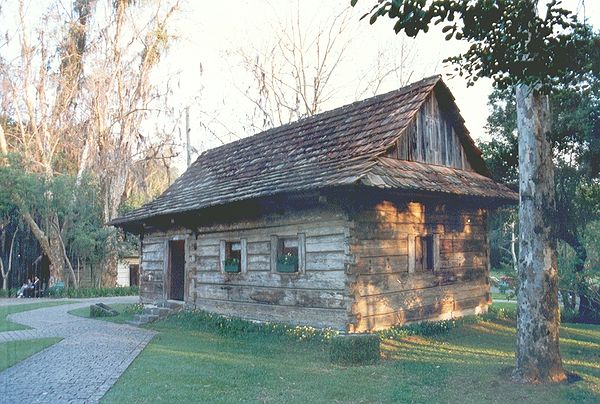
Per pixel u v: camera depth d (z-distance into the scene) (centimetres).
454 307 1349
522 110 815
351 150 1251
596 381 759
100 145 3162
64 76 3262
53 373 828
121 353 1005
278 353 988
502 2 454
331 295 1127
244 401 662
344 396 686
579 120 1353
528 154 801
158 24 3378
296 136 1557
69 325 1475
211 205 1324
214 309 1480
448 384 747
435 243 1318
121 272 3531
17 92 3141
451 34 488
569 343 1115
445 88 1358
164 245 1761
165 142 3438
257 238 1346
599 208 1527
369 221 1148
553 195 798
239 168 1616
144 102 3347
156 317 1521
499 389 720
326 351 988
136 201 3550
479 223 1488
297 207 1228
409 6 438
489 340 1119
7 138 3353
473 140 1452
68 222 2916
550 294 773
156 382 759
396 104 1338
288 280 1240
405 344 1052
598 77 1270
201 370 838
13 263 3102
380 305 1145
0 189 2727
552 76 516
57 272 2939
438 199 1324
